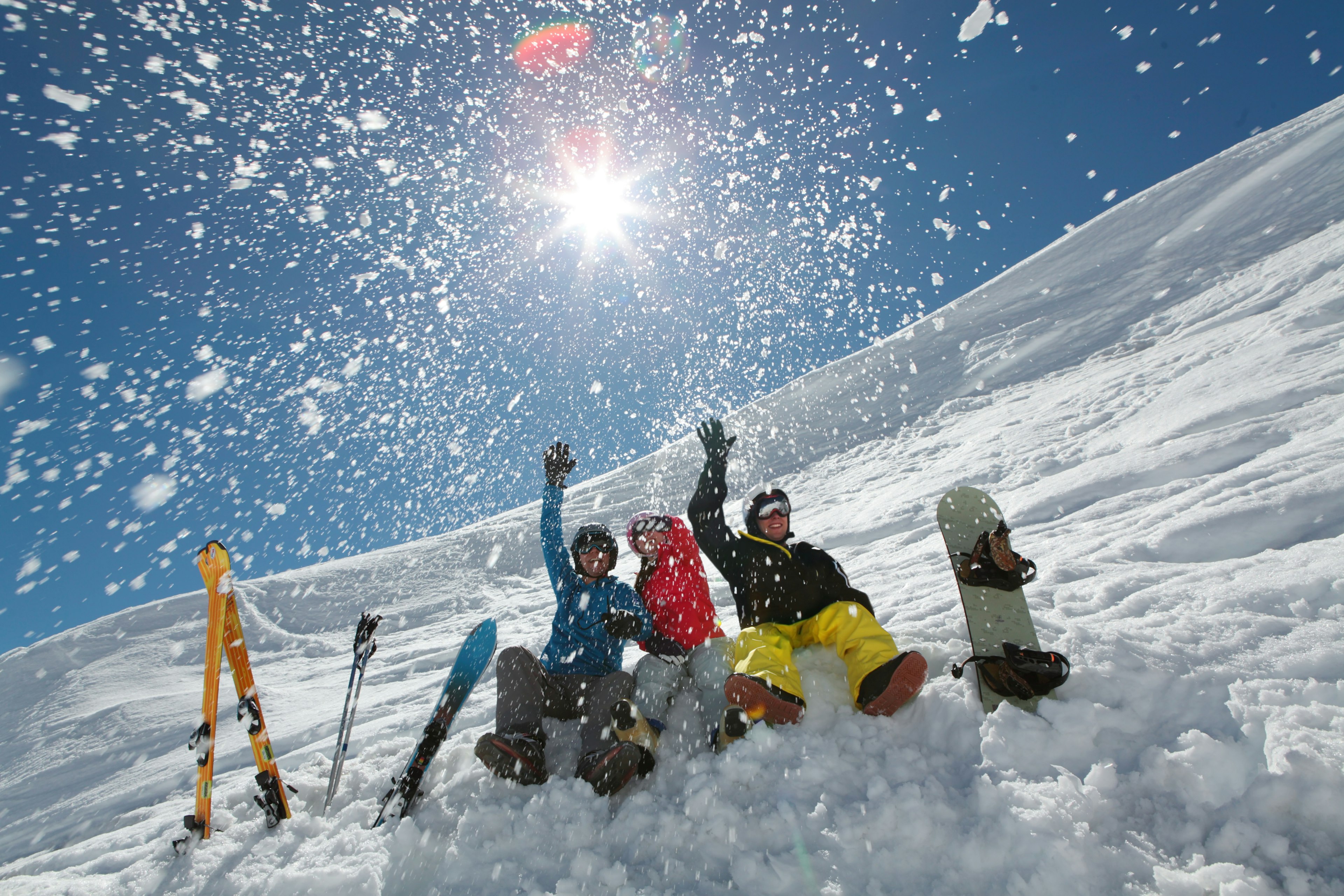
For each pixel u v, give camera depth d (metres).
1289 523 3.25
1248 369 6.97
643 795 2.09
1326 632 2.12
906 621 3.20
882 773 1.96
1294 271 11.50
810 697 2.45
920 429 13.20
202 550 2.38
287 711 5.95
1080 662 2.18
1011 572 2.36
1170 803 1.63
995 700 2.11
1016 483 6.73
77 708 8.34
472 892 1.82
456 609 10.59
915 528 6.65
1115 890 1.46
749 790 1.99
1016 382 13.91
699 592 3.14
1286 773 1.55
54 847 3.82
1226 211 20.73
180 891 2.04
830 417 18.42
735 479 14.67
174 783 4.37
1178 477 4.92
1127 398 8.59
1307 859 1.41
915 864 1.63
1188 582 2.83
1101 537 4.00
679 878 1.74
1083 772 1.79
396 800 2.26
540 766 2.27
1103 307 17.33
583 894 1.74
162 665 9.80
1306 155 21.44
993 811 1.69
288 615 11.71
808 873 1.65
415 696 5.00
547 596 10.04
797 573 2.85
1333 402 4.96
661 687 2.71
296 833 2.25
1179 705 1.94
